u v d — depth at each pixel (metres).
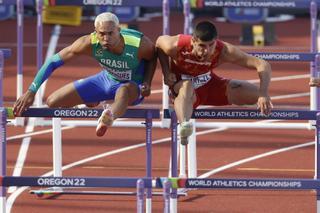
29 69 43.75
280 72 43.66
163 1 30.84
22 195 26.95
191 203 26.45
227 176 29.16
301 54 27.08
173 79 22.36
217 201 26.66
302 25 55.50
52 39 50.31
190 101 21.86
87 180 20.47
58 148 25.97
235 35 51.50
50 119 35.53
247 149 32.31
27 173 29.16
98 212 25.55
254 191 27.61
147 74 22.77
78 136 33.66
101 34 21.81
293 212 25.69
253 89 23.14
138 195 19.41
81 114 21.59
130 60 22.42
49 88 39.94
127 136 33.78
